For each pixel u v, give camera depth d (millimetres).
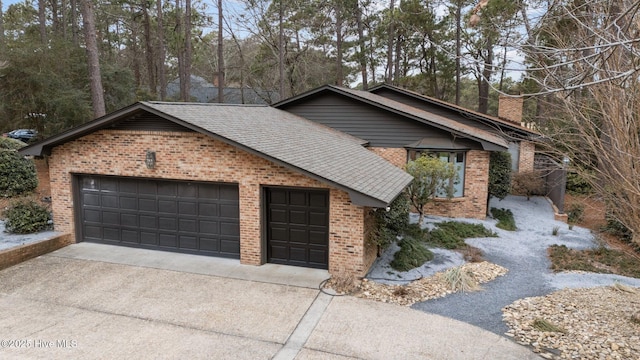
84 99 20719
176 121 10211
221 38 27500
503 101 20250
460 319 8195
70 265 10664
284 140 11828
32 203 13109
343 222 9945
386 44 29047
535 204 19000
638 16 4199
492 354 6906
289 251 10797
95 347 6949
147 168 11367
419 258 11523
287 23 30344
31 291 9102
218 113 12781
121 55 39031
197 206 11383
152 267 10602
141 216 11930
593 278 10836
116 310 8297
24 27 34125
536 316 8328
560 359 6746
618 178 5512
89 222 12492
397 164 16703
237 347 7039
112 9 33719
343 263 10062
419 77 29156
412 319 8148
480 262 11836
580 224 16203
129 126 11367
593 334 7527
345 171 10656
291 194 10609
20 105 19094
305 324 7840
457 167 16062
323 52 32844
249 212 10672
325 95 17453
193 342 7168
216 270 10422
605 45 3502
